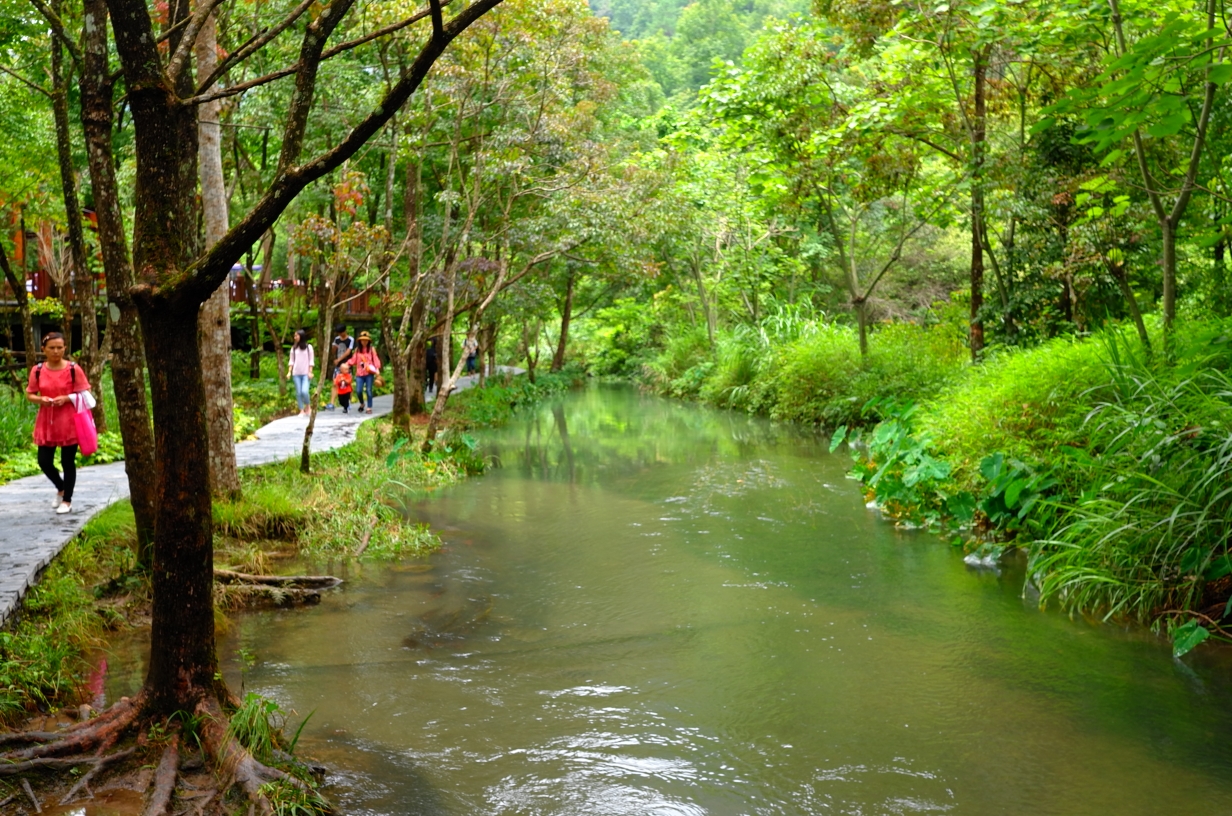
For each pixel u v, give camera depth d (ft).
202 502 13.41
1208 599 20.93
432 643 20.21
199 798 12.10
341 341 65.00
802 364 65.62
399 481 39.29
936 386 51.65
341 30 48.57
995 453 27.71
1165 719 16.12
